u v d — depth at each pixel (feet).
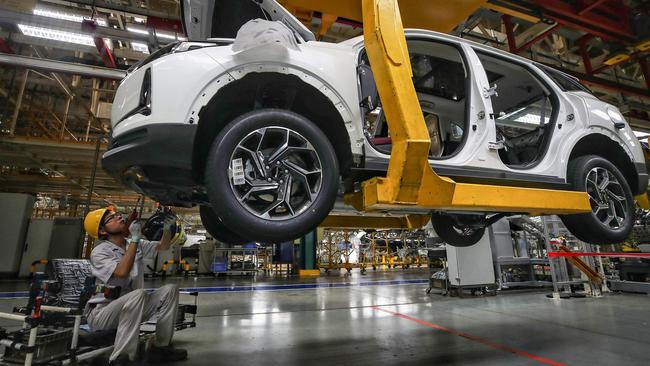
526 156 10.10
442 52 8.80
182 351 8.70
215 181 5.37
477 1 11.19
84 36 19.61
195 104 5.64
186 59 5.83
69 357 7.49
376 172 6.57
